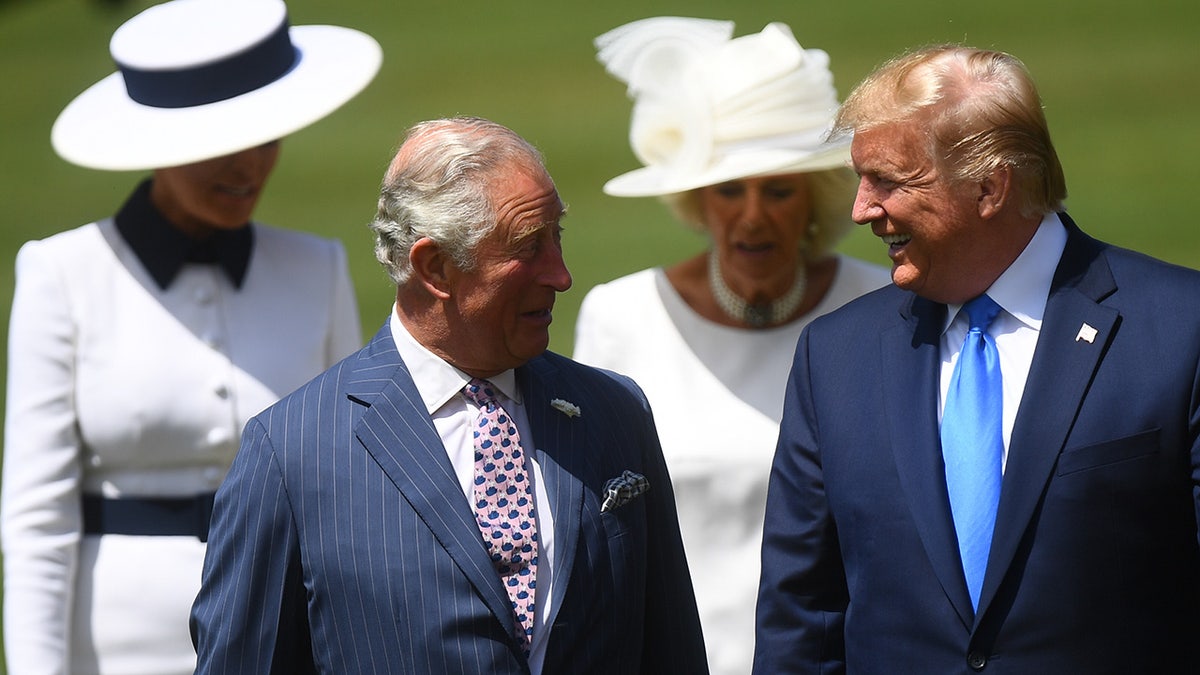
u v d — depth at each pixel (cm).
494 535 1277
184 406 1702
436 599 1246
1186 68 6831
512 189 1252
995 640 1273
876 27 7906
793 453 1423
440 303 1290
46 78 8019
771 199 1761
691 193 1861
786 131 1795
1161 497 1266
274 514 1279
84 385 1691
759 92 1791
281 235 1839
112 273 1728
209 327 1742
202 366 1723
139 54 1772
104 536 1703
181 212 1753
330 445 1288
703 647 1417
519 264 1256
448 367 1312
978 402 1318
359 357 1346
